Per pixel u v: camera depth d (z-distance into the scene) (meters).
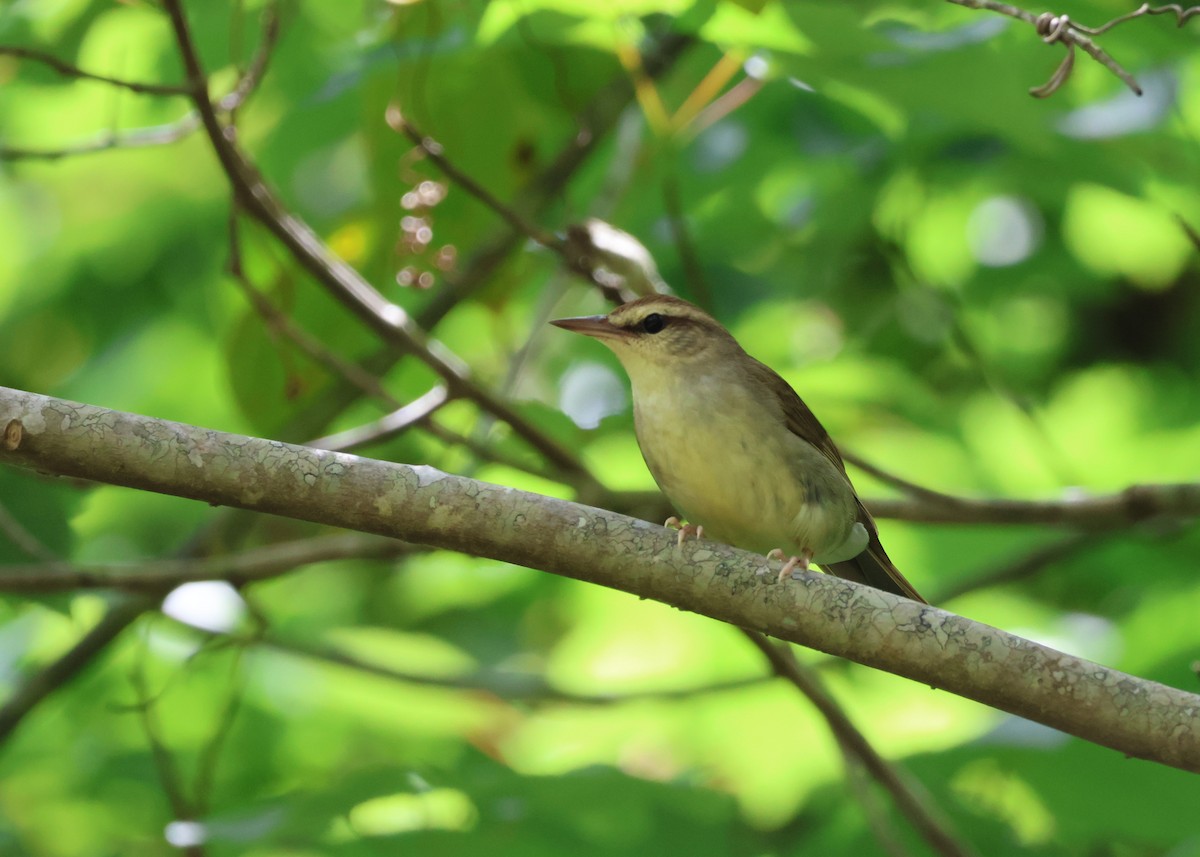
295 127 11.78
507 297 11.02
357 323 10.32
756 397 8.33
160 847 10.71
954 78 8.47
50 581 8.91
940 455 13.30
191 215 14.02
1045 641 11.56
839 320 13.54
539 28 8.84
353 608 14.67
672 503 8.62
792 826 11.10
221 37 10.65
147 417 6.35
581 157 11.13
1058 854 9.77
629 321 8.57
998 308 15.11
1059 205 13.61
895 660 6.29
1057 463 11.67
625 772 9.72
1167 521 10.92
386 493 6.38
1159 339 15.91
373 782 9.13
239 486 6.32
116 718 11.87
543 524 6.45
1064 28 6.65
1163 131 9.51
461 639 14.19
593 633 13.83
